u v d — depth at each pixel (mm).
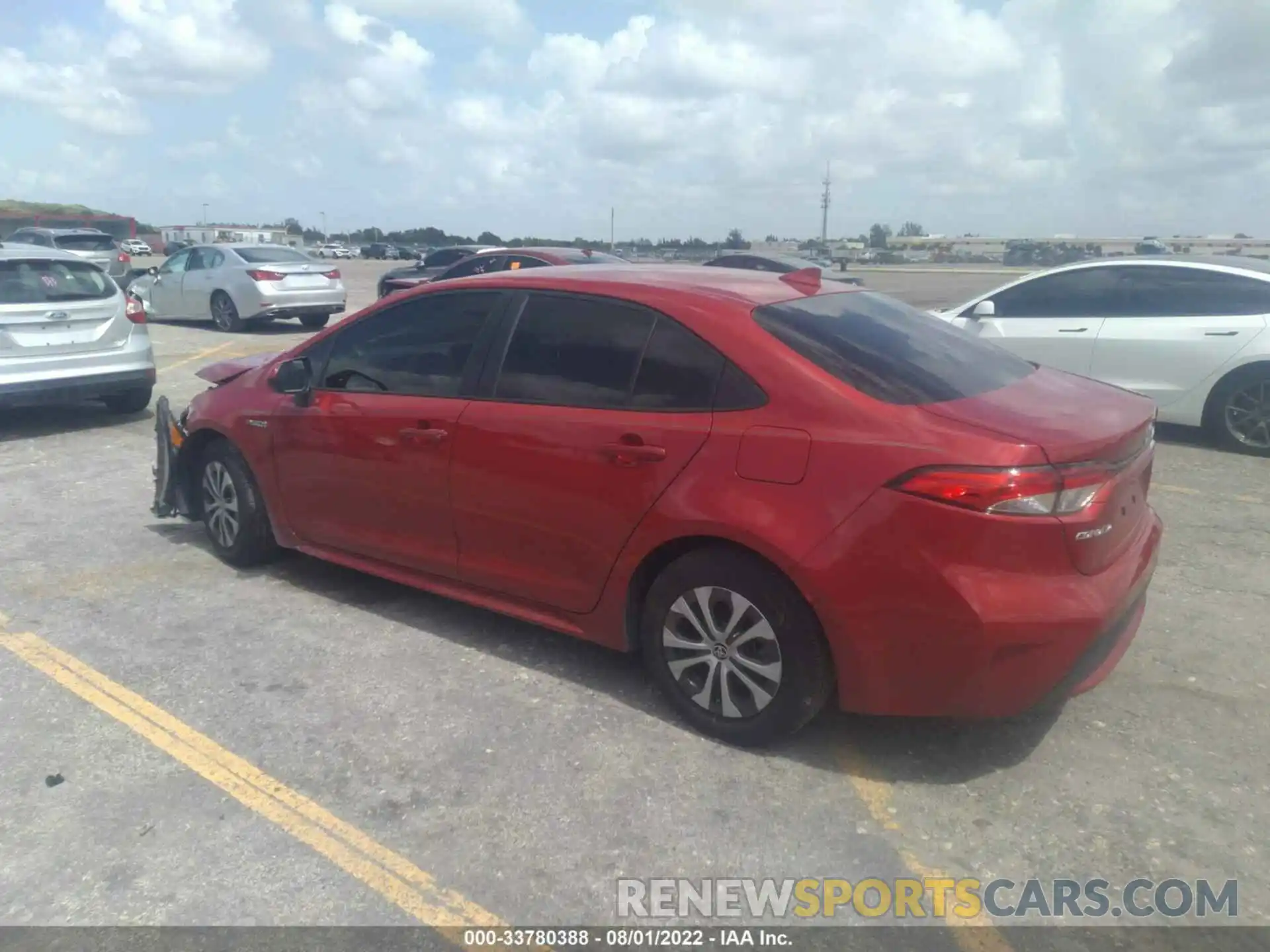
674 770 3475
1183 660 4273
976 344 4164
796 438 3314
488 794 3338
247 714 3867
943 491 3057
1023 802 3289
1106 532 3229
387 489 4488
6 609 4891
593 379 3848
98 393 8906
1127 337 8219
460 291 4359
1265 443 7789
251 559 5371
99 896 2865
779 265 19516
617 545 3734
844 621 3232
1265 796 3311
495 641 4543
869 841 3104
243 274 16797
